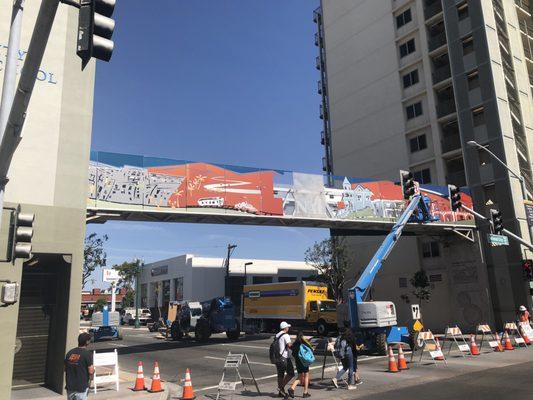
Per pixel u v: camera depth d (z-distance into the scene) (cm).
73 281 1188
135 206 1934
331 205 2494
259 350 2112
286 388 1158
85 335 743
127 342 2894
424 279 3306
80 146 1258
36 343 1224
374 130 4188
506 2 3719
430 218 2461
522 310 2300
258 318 3472
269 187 2323
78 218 1220
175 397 1125
